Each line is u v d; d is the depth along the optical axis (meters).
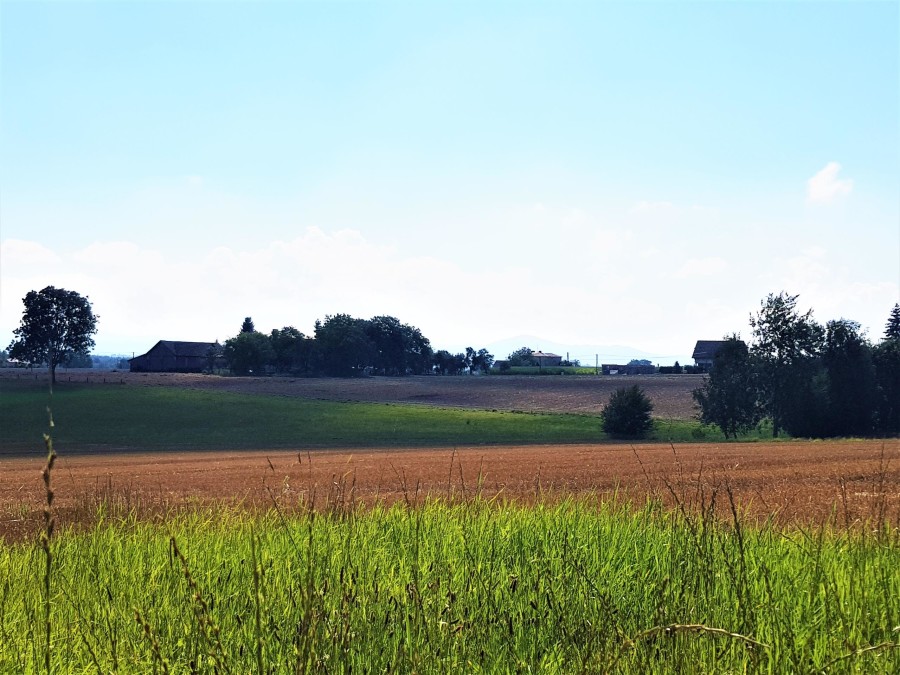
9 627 4.62
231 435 75.50
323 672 3.49
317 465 42.31
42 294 130.00
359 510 8.54
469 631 4.49
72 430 78.88
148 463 48.75
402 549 6.77
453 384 132.25
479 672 4.19
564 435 74.75
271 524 7.85
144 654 4.43
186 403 98.50
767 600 4.64
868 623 4.33
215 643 4.24
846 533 6.48
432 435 74.56
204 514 10.41
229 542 7.72
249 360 153.12
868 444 55.41
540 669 4.27
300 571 4.79
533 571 5.87
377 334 176.00
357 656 4.14
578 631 4.47
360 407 97.25
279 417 87.75
